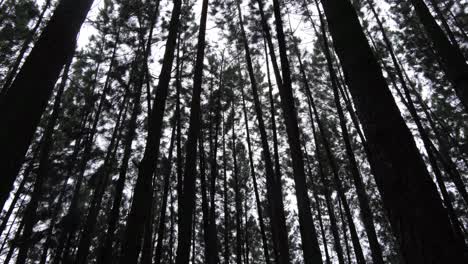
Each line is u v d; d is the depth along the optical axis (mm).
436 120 16250
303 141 20266
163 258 21312
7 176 1751
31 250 16750
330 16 2404
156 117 5762
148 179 5148
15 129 1861
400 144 1746
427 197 1576
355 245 10125
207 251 9234
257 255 30641
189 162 6098
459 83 5266
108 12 14430
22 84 2010
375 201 20672
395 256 21234
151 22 12094
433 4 13203
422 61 16188
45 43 2223
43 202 15125
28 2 13805
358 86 2035
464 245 1479
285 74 7238
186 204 5816
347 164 19641
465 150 15922
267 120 20297
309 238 5660
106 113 16188
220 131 18906
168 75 6340
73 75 16031
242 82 19359
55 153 15281
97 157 15461
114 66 15000
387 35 17125
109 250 8227
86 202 16453
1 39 13977
